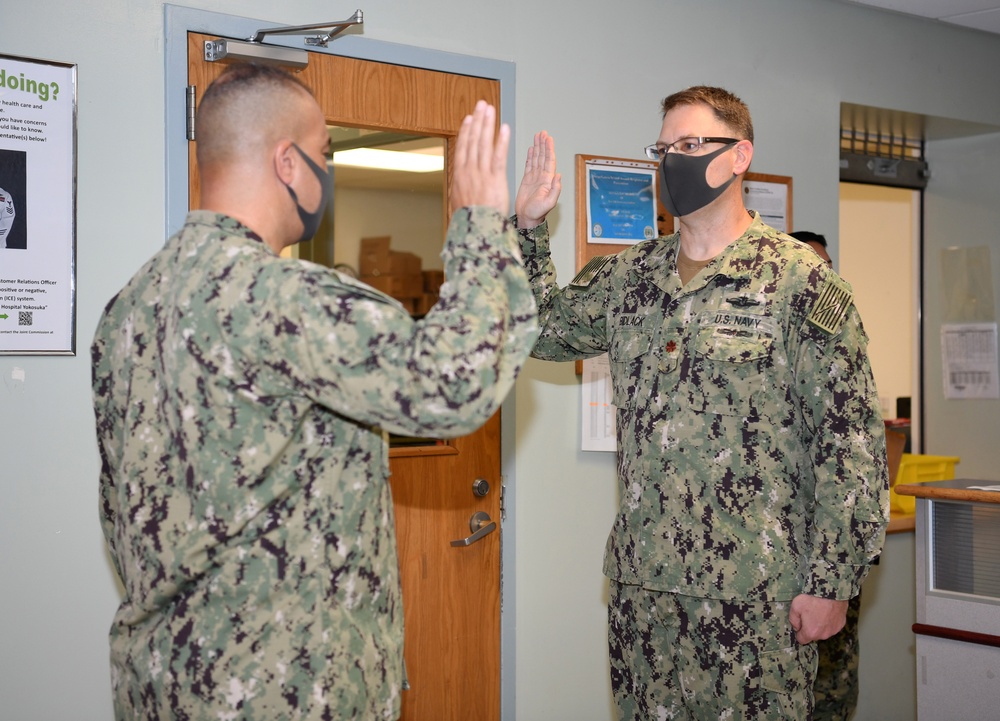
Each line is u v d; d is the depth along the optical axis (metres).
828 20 3.52
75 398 2.22
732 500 1.88
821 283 1.89
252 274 1.21
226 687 1.22
